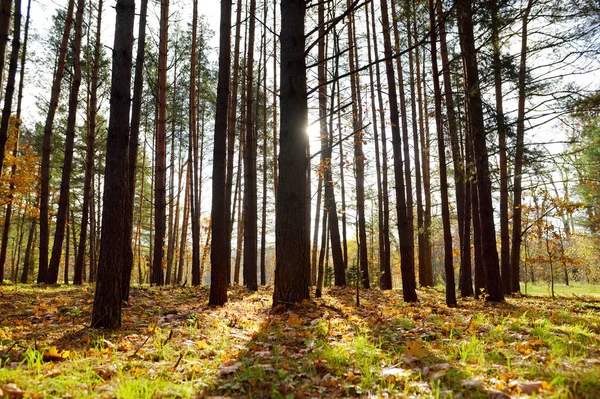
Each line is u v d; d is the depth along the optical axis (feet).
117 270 18.31
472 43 36.01
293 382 10.92
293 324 19.60
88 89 62.64
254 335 16.98
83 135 75.82
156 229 46.29
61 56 50.55
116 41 18.76
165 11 48.34
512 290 55.11
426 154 68.49
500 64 34.35
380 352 13.92
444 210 32.32
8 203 56.29
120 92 18.63
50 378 10.71
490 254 36.29
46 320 20.90
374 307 30.58
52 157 84.02
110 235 18.25
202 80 68.23
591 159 52.65
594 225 72.84
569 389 9.29
